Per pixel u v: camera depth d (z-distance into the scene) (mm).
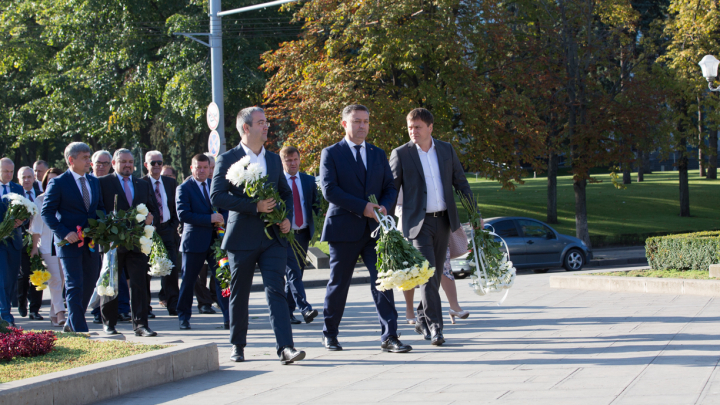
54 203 7262
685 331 6512
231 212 5926
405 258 5859
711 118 28078
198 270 8664
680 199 33469
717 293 9180
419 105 22047
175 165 39812
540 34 25656
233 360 6090
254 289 14688
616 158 24203
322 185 6242
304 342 7086
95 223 7066
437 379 4996
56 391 4371
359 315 9109
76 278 7266
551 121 26172
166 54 27938
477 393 4508
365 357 6016
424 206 6531
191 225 8641
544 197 36156
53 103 31609
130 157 8562
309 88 21062
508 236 18188
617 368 5043
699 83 26000
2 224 7074
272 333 7883
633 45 28125
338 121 20344
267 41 29578
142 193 8703
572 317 7844
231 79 26516
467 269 16500
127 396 4824
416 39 20375
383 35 20469
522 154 22828
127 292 10141
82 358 5164
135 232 7211
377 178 6316
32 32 34438
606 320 7484
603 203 35750
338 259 6316
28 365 4922
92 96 29594
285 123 25016
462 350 6133
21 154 52406
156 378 5164
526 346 6168
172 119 27297
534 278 13047
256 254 5871
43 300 12633
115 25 29438
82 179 7555
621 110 23906
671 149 27547
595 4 25547
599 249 26750
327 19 22234
